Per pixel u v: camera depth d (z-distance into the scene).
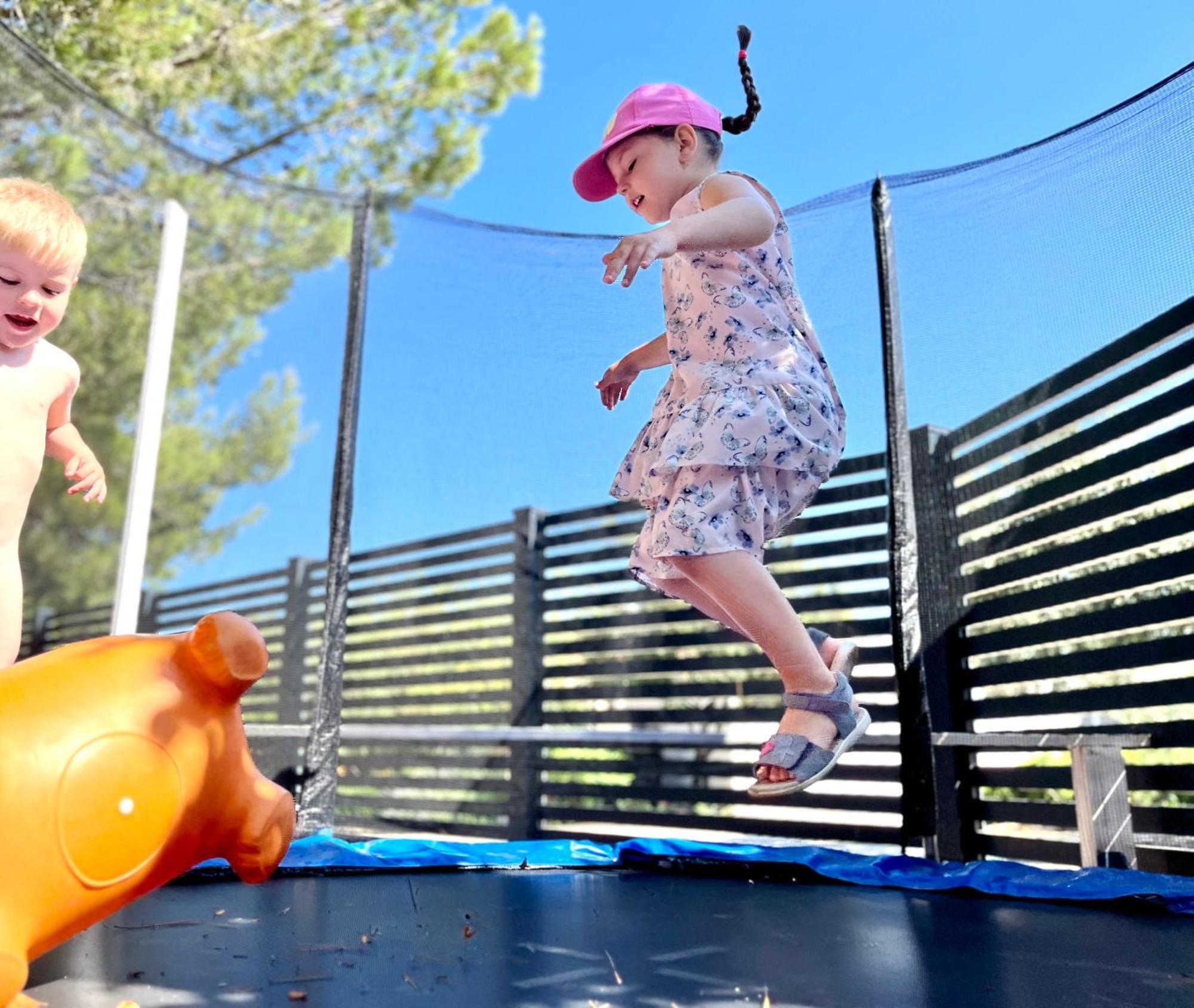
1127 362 2.07
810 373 1.57
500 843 2.22
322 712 2.76
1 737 0.95
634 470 1.70
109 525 5.96
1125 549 2.14
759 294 1.59
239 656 1.10
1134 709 2.14
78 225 1.34
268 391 5.04
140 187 5.39
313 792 2.70
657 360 1.95
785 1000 1.04
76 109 4.02
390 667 4.06
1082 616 2.26
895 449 2.43
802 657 1.45
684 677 3.31
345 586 2.88
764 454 1.46
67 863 0.94
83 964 1.15
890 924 1.48
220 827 1.11
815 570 2.95
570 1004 1.01
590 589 3.57
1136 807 2.12
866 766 2.83
